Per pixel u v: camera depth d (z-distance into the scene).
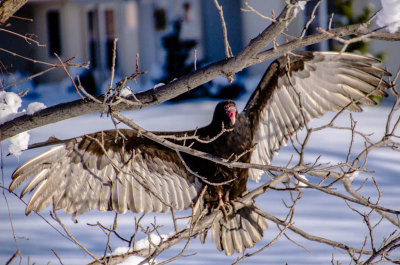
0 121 5.72
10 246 12.54
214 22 40.16
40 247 12.39
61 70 44.03
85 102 5.46
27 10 44.06
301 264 11.06
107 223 14.22
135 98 5.40
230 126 8.68
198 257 11.79
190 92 35.19
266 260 11.45
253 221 8.57
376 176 18.00
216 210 8.20
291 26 29.45
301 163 6.00
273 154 9.15
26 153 21.30
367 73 8.58
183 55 37.72
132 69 43.56
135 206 8.34
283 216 14.27
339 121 26.81
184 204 8.69
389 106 30.06
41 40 44.41
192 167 8.78
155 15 42.38
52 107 5.59
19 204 15.78
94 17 44.81
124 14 43.62
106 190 8.19
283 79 8.95
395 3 4.87
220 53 40.28
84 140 7.96
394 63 29.30
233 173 8.65
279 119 9.11
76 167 7.92
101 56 44.66
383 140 6.48
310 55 8.69
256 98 9.02
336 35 5.00
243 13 38.22
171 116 29.36
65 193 7.82
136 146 8.46
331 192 5.70
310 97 8.98
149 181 8.54
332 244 7.07
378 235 12.80
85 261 11.43
